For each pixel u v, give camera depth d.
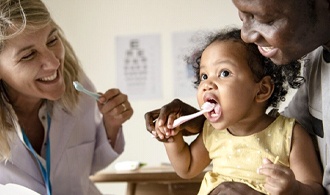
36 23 1.18
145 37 2.90
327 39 0.70
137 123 2.90
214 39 0.91
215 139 0.92
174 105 0.90
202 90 0.87
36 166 1.34
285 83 0.91
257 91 0.88
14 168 1.32
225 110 0.85
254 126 0.89
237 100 0.85
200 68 0.90
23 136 1.31
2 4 1.18
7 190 1.06
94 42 2.95
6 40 1.18
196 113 0.87
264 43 0.70
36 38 1.19
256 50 0.87
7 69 1.21
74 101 1.40
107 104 1.41
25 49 1.19
